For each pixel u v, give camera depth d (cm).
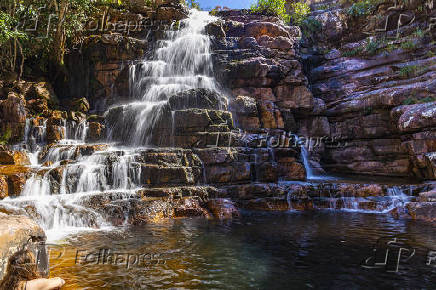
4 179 700
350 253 491
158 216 725
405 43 1438
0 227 325
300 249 510
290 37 1512
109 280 386
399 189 867
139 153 876
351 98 1416
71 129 1084
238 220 721
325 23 1738
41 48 1404
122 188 815
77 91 1429
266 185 895
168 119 1023
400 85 1346
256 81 1300
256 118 1173
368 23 1656
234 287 371
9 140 1026
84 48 1431
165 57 1458
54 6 1379
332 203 877
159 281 385
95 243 536
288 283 382
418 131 1113
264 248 516
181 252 494
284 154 1055
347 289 367
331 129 1430
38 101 1181
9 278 317
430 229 636
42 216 626
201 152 913
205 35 1472
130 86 1362
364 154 1336
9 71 1322
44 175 741
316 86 1579
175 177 845
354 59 1560
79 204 693
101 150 927
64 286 365
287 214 791
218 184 895
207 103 1104
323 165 1432
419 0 1496
